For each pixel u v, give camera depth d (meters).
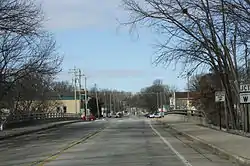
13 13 27.66
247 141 20.23
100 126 47.75
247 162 13.55
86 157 16.77
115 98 185.38
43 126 45.72
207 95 47.41
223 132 27.31
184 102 130.25
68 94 134.50
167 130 37.12
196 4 29.47
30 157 17.38
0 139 29.53
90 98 134.75
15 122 43.88
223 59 29.05
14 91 47.88
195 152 18.33
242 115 27.25
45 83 64.12
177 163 14.51
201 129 32.44
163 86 168.25
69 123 59.25
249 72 30.53
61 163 15.01
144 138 27.23
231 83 30.58
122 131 36.16
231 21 20.94
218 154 17.38
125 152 18.45
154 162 14.80
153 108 167.38
